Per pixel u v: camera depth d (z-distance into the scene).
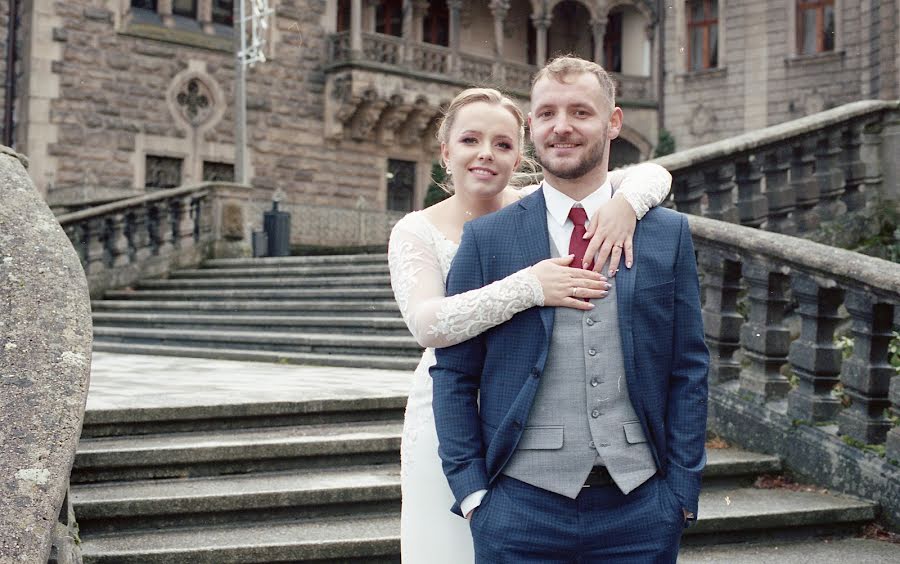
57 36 24.19
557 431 2.78
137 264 15.40
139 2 25.91
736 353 7.36
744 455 5.94
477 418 2.92
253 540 4.52
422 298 3.14
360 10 28.55
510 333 2.84
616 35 35.53
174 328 12.07
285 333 10.65
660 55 33.25
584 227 2.94
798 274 5.90
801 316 5.93
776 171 9.26
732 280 6.56
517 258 2.93
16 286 3.89
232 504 4.80
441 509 3.18
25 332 3.67
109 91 25.06
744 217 9.09
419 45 29.97
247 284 13.81
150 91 25.70
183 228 16.00
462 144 3.32
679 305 2.90
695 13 32.84
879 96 23.22
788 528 5.05
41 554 2.90
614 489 2.77
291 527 4.80
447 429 2.88
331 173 29.08
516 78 32.19
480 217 3.06
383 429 6.23
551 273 2.79
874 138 9.88
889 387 5.27
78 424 3.35
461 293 2.91
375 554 4.50
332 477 5.34
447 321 2.82
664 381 2.87
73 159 24.48
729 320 6.55
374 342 9.45
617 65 35.50
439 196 29.83
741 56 31.66
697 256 6.71
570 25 36.00
